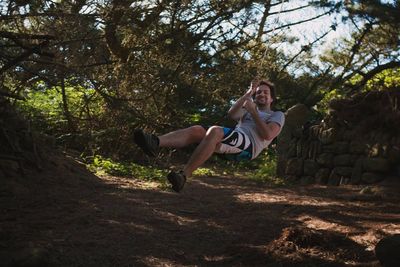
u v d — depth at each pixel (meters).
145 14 11.02
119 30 10.77
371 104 11.09
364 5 12.13
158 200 8.11
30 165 8.92
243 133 4.95
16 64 8.95
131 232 6.04
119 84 11.33
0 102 9.20
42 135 10.38
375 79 15.52
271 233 6.18
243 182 11.62
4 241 5.41
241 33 13.23
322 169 11.48
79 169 10.07
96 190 8.57
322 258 5.16
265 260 5.18
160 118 12.82
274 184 11.25
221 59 13.41
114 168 11.14
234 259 5.27
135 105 12.12
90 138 12.71
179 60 12.23
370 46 14.80
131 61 11.40
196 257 5.33
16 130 9.30
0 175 8.09
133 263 5.03
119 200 7.85
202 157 4.61
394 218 6.99
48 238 5.57
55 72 9.91
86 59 10.20
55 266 4.77
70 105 13.70
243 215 7.27
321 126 11.80
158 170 11.63
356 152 10.81
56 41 9.24
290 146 12.69
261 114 5.33
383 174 10.20
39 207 7.00
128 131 12.98
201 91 13.56
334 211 7.49
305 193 9.66
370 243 5.65
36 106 13.97
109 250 5.34
